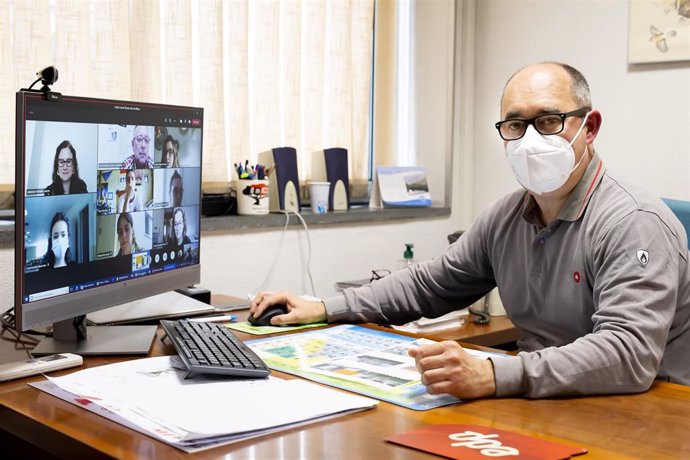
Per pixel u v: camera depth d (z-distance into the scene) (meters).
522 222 1.67
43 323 1.26
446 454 0.91
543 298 1.59
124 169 1.46
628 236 1.37
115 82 2.18
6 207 2.02
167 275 1.62
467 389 1.15
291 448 0.94
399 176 3.00
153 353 1.40
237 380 1.21
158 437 0.96
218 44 2.40
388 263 2.90
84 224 1.35
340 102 2.86
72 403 1.11
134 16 2.22
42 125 1.24
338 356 1.39
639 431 1.03
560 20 2.91
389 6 3.03
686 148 2.62
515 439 0.97
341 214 2.67
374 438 0.98
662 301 1.30
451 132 3.09
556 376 1.18
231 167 2.49
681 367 1.50
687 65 2.59
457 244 1.84
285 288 2.53
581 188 1.51
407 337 1.56
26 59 2.02
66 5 2.08
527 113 1.49
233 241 2.36
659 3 2.63
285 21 2.62
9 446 1.29
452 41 3.06
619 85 2.77
